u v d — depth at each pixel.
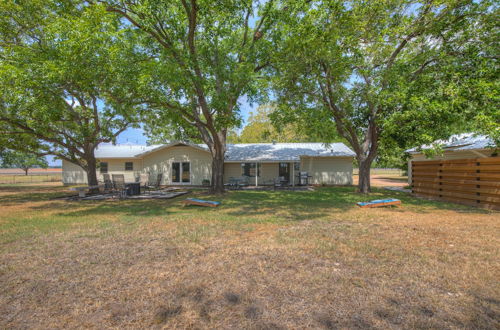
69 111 14.20
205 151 21.08
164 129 17.22
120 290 3.06
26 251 4.50
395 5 10.39
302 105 12.50
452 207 9.15
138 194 14.18
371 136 14.02
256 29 14.53
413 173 13.45
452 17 10.11
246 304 2.72
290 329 2.30
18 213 8.48
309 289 3.03
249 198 12.32
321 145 23.58
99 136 15.89
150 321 2.45
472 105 9.05
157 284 3.20
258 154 21.38
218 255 4.19
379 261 3.88
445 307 2.63
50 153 15.71
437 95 9.66
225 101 10.77
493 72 9.27
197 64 10.99
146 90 9.91
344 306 2.67
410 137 11.86
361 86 12.17
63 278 3.40
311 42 10.17
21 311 2.64
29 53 10.41
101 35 9.27
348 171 21.45
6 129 13.57
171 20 11.67
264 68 14.92
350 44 10.61
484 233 5.48
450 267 3.65
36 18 11.82
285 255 4.15
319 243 4.77
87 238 5.30
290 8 12.15
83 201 11.87
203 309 2.64
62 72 8.74
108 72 9.25
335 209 8.87
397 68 10.78
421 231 5.68
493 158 8.52
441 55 10.09
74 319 2.49
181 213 8.22
